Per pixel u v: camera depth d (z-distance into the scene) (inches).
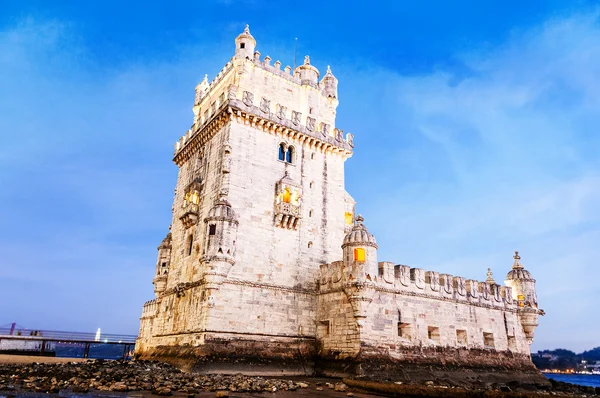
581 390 1706.4
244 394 915.4
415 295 1624.0
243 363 1392.7
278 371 1449.3
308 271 1660.9
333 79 2085.4
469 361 1710.1
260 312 1501.0
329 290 1588.3
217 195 1556.3
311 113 1936.5
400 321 1542.8
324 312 1593.3
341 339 1485.0
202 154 1817.2
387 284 1542.8
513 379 1820.9
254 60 1825.8
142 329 2084.2
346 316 1488.7
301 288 1622.8
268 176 1662.2
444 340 1660.9
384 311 1502.2
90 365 1378.0
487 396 948.6
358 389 1142.3
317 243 1721.2
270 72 1862.7
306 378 1395.2
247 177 1606.8
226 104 1605.6
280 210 1620.3
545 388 1711.4
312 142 1813.5
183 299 1609.3
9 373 1117.1
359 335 1413.6
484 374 1718.8
